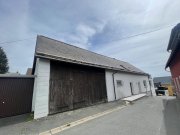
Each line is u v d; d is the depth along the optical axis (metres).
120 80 14.30
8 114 6.59
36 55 6.85
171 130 4.46
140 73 20.20
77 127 5.24
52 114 7.03
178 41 6.09
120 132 4.48
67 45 13.31
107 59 17.92
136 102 11.81
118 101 11.58
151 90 24.06
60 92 7.71
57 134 4.59
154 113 7.16
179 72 10.38
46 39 11.41
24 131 4.84
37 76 6.95
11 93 6.86
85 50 15.74
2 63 22.81
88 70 10.12
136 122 5.55
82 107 8.77
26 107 7.19
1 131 4.86
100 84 11.00
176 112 7.14
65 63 8.46
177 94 13.24
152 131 4.45
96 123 5.65
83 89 9.23
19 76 7.22
